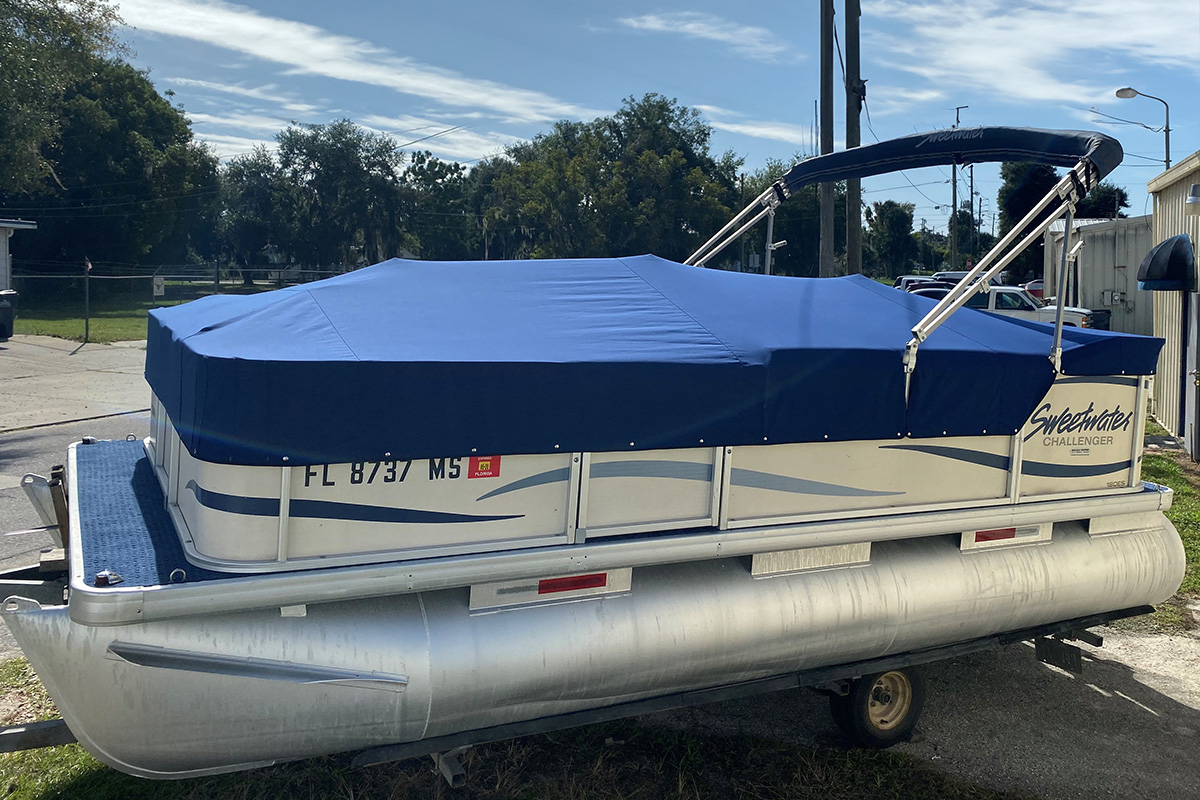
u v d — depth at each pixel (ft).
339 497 10.09
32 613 9.48
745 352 12.01
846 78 43.16
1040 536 15.20
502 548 10.89
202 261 283.79
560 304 13.00
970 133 16.63
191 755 9.93
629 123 234.38
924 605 13.71
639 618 11.73
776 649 12.64
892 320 14.44
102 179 139.44
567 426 10.94
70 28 81.51
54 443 35.17
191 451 9.94
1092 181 13.88
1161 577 16.12
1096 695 17.01
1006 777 13.97
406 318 11.71
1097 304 68.69
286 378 9.58
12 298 78.84
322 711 10.14
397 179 243.40
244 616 10.02
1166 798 13.53
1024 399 13.84
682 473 11.83
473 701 10.75
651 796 12.85
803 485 12.60
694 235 219.61
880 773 13.78
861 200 42.78
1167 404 42.29
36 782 12.63
